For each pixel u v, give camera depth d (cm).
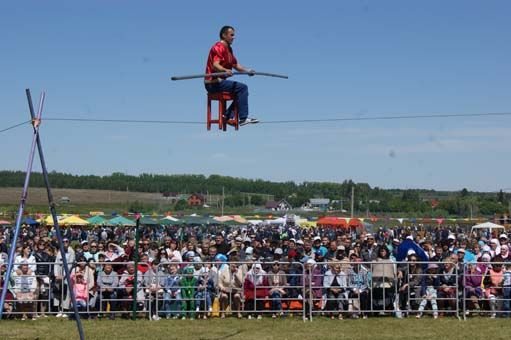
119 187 13525
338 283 1622
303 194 15262
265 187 16525
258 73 1005
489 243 2284
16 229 1078
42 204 10275
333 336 1355
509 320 1571
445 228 5278
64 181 12619
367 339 1324
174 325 1497
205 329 1442
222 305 1633
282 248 2000
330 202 12456
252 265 1639
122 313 1627
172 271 1636
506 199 9844
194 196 12231
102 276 1623
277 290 1628
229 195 14650
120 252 1931
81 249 1866
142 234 4975
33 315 1614
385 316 1638
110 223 4688
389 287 1623
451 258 1675
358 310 1609
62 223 4616
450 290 1631
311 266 1598
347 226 4991
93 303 1625
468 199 10100
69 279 1162
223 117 1050
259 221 5816
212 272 1642
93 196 12231
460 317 1611
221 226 6612
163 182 14675
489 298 1616
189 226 6506
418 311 1614
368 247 2238
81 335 1174
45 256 1748
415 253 1672
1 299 1070
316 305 1647
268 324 1512
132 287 1625
